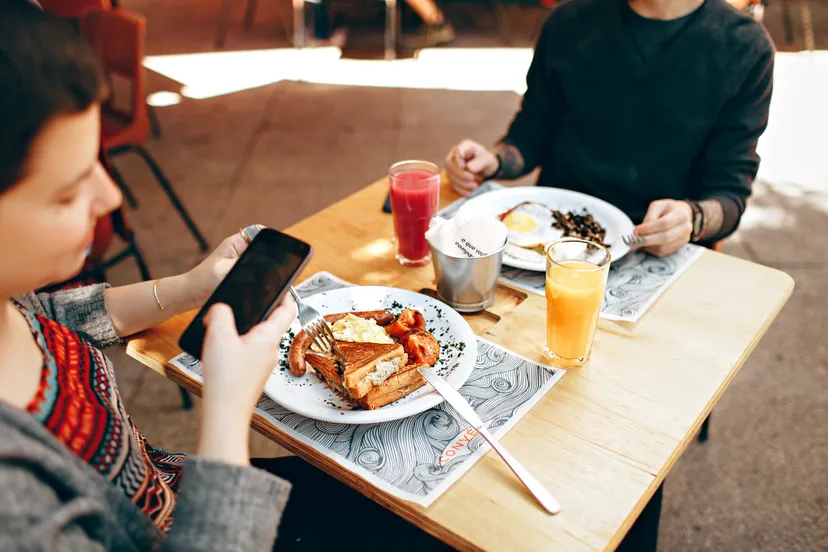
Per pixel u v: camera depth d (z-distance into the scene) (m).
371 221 1.42
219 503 0.64
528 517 0.77
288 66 4.84
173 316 1.05
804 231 2.99
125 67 2.38
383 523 1.08
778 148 3.71
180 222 3.06
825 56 4.89
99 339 1.03
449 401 0.89
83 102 0.55
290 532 1.07
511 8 5.98
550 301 0.97
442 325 1.06
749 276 1.22
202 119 4.07
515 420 0.90
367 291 1.13
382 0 4.88
